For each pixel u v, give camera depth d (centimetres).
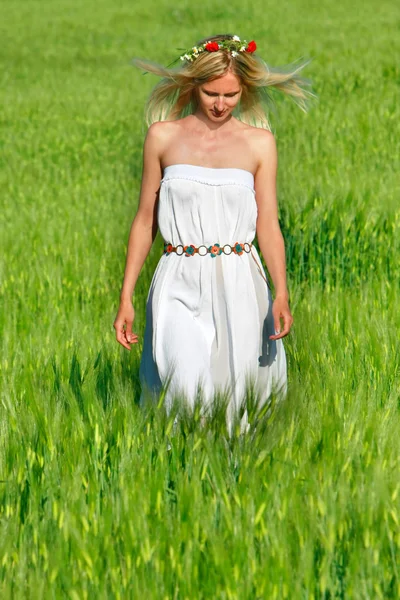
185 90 575
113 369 664
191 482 464
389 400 577
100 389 626
